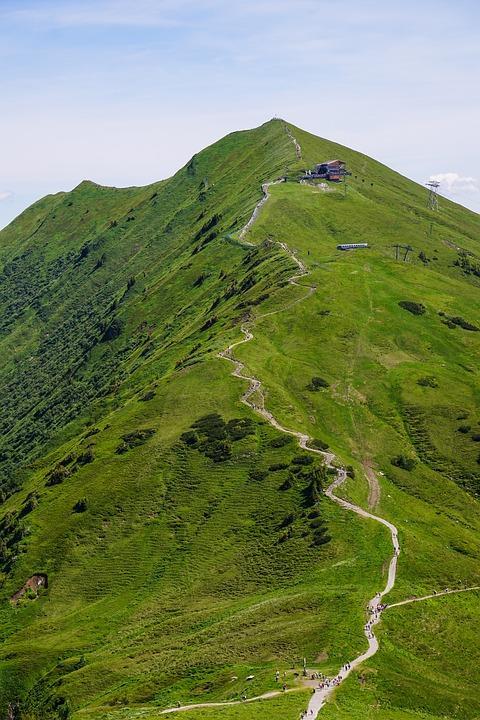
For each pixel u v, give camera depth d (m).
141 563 128.50
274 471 140.25
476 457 155.00
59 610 124.50
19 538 142.38
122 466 152.38
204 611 110.06
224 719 70.88
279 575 114.44
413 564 110.25
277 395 165.50
